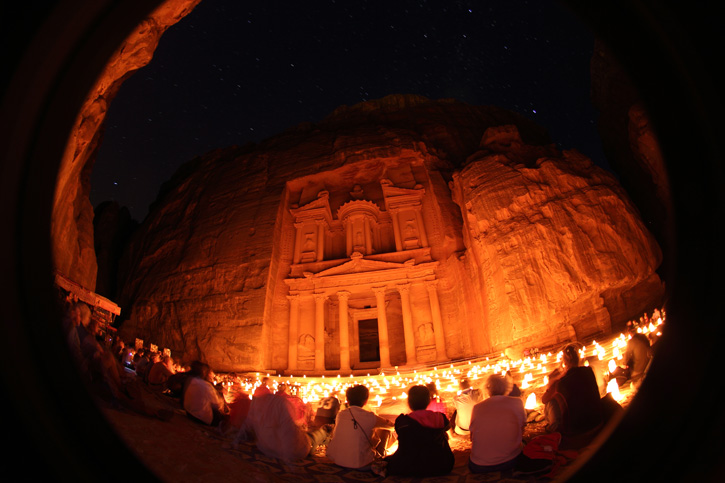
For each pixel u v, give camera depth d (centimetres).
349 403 764
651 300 2278
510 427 628
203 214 3734
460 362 2622
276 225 3441
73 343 682
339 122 4447
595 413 606
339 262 3338
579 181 2452
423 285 3161
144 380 1306
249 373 2872
